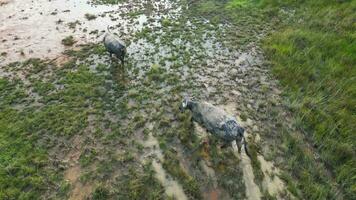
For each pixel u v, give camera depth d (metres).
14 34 19.14
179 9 21.50
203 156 11.38
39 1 23.11
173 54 16.75
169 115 13.10
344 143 11.50
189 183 10.46
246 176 10.77
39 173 10.92
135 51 17.06
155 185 10.50
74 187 10.50
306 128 12.38
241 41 17.92
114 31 19.02
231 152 11.48
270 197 10.16
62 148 11.81
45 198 10.20
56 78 15.25
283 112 13.24
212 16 20.52
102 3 22.56
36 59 16.70
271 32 18.62
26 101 13.93
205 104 11.67
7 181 10.62
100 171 10.94
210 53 16.98
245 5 21.48
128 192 10.30
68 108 13.47
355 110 12.87
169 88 14.54
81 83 14.78
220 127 10.84
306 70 15.09
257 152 11.59
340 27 17.55
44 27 19.78
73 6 22.28
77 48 17.56
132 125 12.64
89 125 12.70
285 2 21.02
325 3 20.03
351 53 15.63
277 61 16.16
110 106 13.57
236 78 15.26
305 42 17.03
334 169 10.91
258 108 13.52
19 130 12.45
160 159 11.36
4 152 11.61
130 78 15.09
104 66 15.84
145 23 19.70
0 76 15.52
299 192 10.27
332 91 13.84
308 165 10.99
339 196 10.09
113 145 11.88
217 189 10.41
